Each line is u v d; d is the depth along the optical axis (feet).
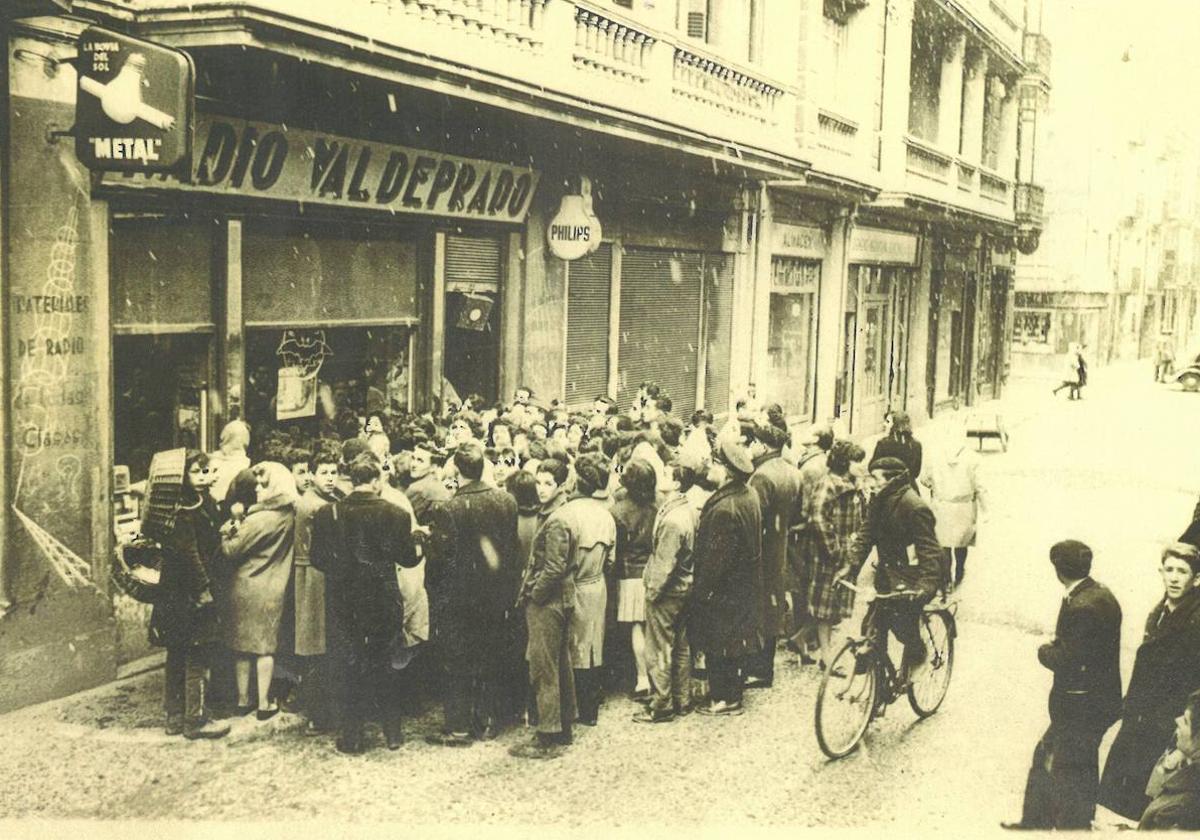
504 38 33.71
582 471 21.74
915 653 22.71
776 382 61.98
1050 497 52.31
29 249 22.17
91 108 21.97
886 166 70.90
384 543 19.92
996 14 97.45
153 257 25.46
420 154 31.91
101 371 23.80
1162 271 170.91
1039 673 26.84
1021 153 112.78
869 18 67.31
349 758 20.29
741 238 54.65
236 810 17.97
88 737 20.93
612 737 21.85
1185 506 50.14
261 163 27.04
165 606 20.54
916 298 83.71
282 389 29.63
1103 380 131.03
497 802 18.60
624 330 45.73
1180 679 16.90
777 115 55.42
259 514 21.34
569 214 38.34
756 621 23.38
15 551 22.11
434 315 34.58
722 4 51.75
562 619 20.90
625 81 40.91
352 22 25.36
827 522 26.18
